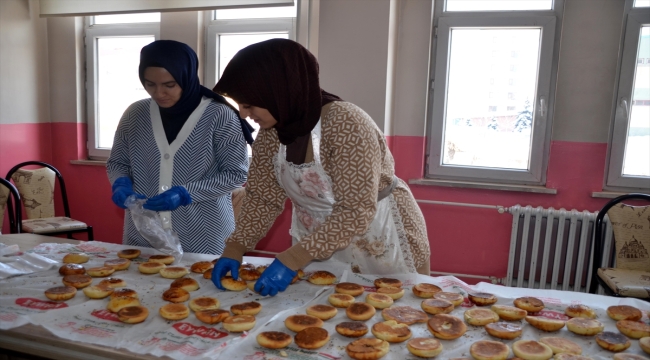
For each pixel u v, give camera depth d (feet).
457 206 9.06
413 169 9.37
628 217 7.41
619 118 8.29
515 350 3.23
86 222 11.29
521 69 8.73
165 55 5.00
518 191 8.77
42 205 9.93
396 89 9.25
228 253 4.43
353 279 4.57
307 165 4.13
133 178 5.67
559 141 8.57
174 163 5.35
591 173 8.50
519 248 8.70
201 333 3.39
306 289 4.31
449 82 9.14
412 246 4.82
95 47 10.93
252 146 4.60
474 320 3.64
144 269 4.58
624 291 6.57
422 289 4.21
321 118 3.91
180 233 5.42
